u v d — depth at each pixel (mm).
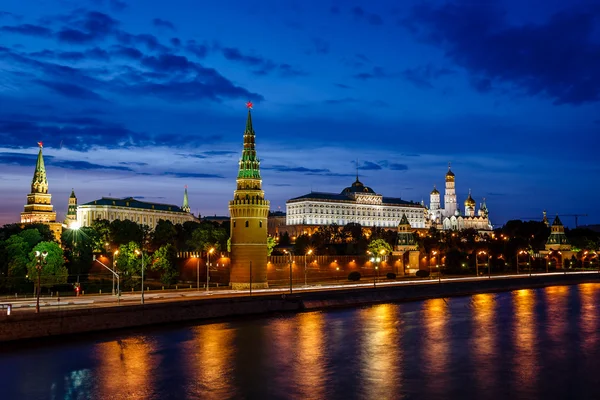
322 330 116188
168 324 119750
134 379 80000
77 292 149750
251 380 80000
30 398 72500
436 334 112812
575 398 73188
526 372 84500
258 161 182000
